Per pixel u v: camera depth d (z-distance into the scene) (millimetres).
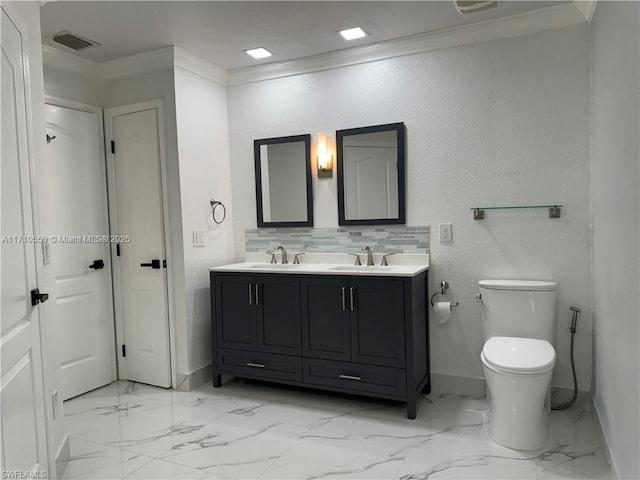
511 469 2078
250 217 3609
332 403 2916
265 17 2613
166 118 3146
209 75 3406
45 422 1900
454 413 2701
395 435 2439
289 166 3424
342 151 3221
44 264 2041
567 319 2693
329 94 3270
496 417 2322
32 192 1876
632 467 1623
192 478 2074
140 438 2477
